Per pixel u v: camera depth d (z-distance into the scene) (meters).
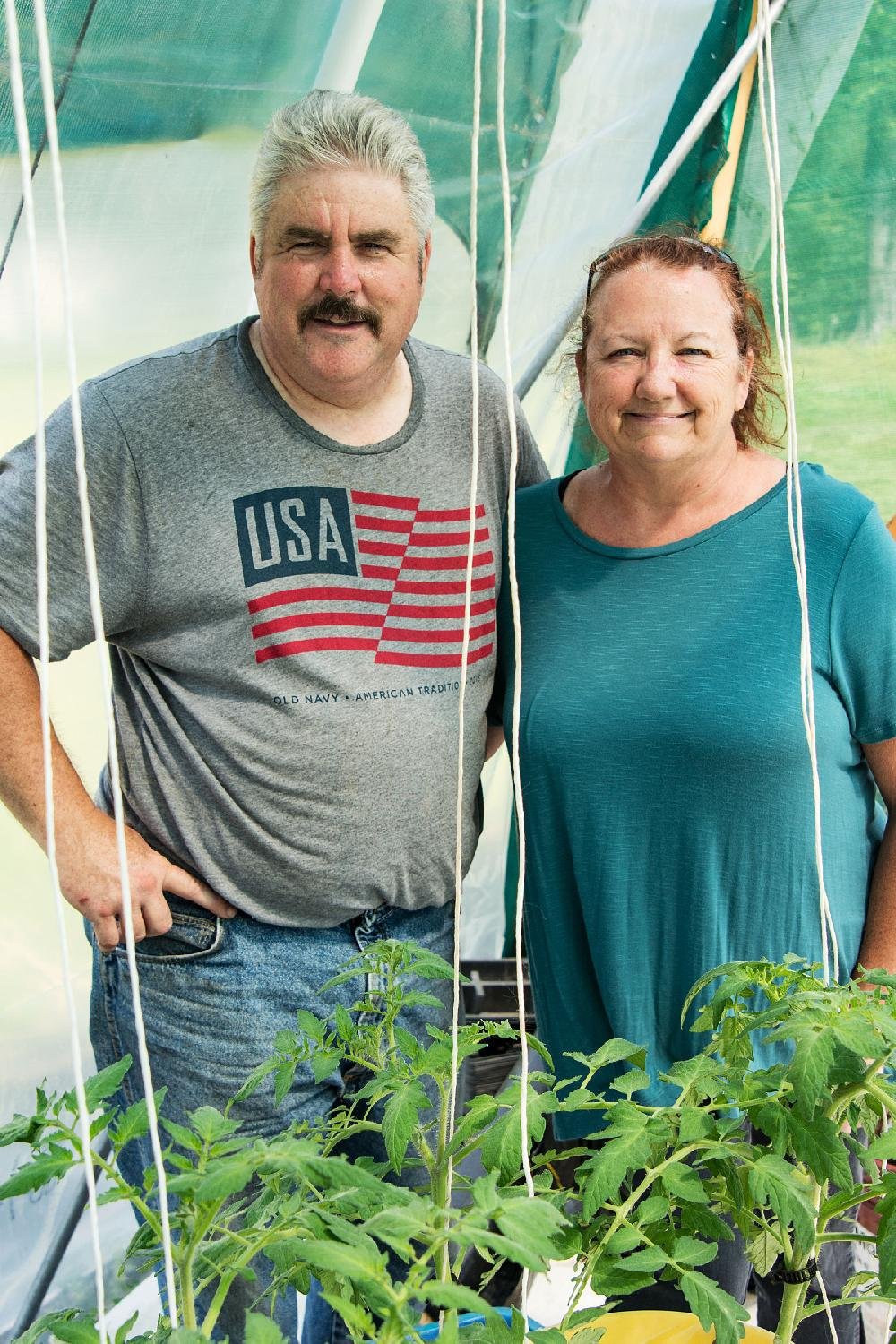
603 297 1.39
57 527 1.40
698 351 1.35
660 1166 0.86
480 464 1.58
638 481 1.45
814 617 1.40
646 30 2.10
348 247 1.35
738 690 1.39
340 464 1.48
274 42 1.79
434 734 1.51
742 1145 0.87
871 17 2.13
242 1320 1.44
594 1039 1.54
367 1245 0.75
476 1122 0.88
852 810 1.45
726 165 2.29
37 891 2.03
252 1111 1.55
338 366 1.39
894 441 2.41
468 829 1.63
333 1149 1.66
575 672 1.48
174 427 1.43
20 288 1.83
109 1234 2.12
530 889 1.57
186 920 1.53
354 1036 1.03
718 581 1.45
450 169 2.14
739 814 1.40
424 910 1.63
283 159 1.35
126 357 1.95
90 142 1.76
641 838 1.44
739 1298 1.46
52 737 1.46
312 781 1.46
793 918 1.42
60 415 1.43
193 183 1.87
